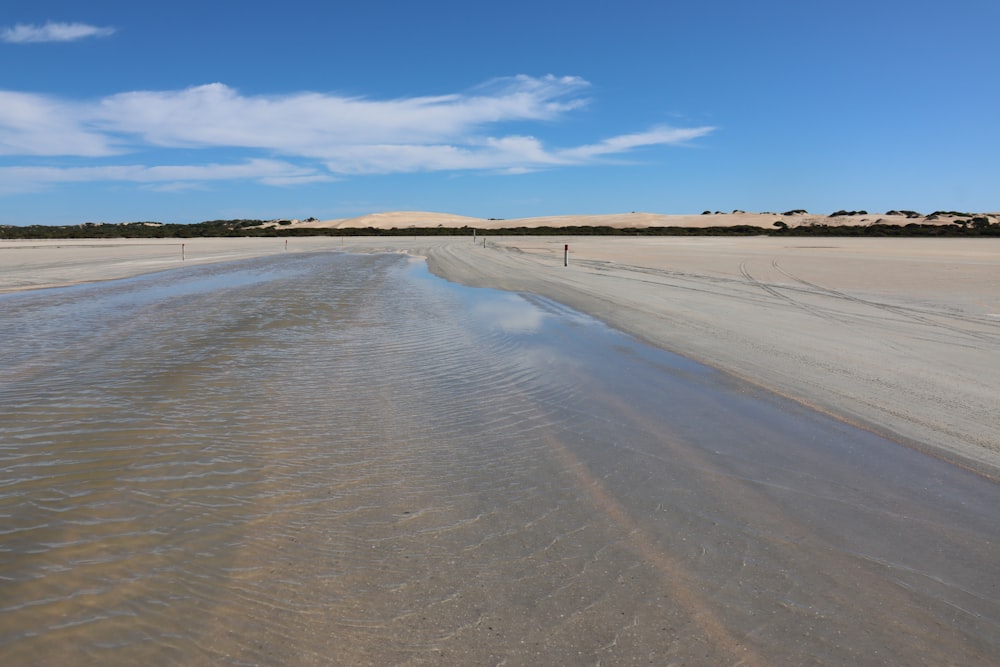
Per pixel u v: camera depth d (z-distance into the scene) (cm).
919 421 605
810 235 8688
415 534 381
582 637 285
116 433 556
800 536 386
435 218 14125
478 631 288
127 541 364
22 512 398
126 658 266
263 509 412
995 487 460
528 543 372
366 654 272
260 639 280
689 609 308
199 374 793
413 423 606
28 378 762
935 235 8025
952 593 326
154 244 6166
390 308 1466
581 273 2442
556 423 612
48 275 2373
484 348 983
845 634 290
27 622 288
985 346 965
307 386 741
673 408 662
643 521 404
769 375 796
